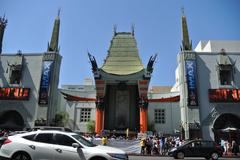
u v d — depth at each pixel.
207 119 40.19
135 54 61.09
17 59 45.84
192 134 38.91
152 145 33.50
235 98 40.50
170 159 26.44
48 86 43.78
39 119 42.09
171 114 59.81
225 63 42.16
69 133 13.63
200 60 43.12
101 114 54.50
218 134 39.59
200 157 28.25
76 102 61.41
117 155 12.57
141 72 55.75
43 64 45.12
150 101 61.22
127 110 59.97
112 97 61.22
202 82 41.94
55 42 47.50
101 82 55.97
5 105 44.03
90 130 56.22
